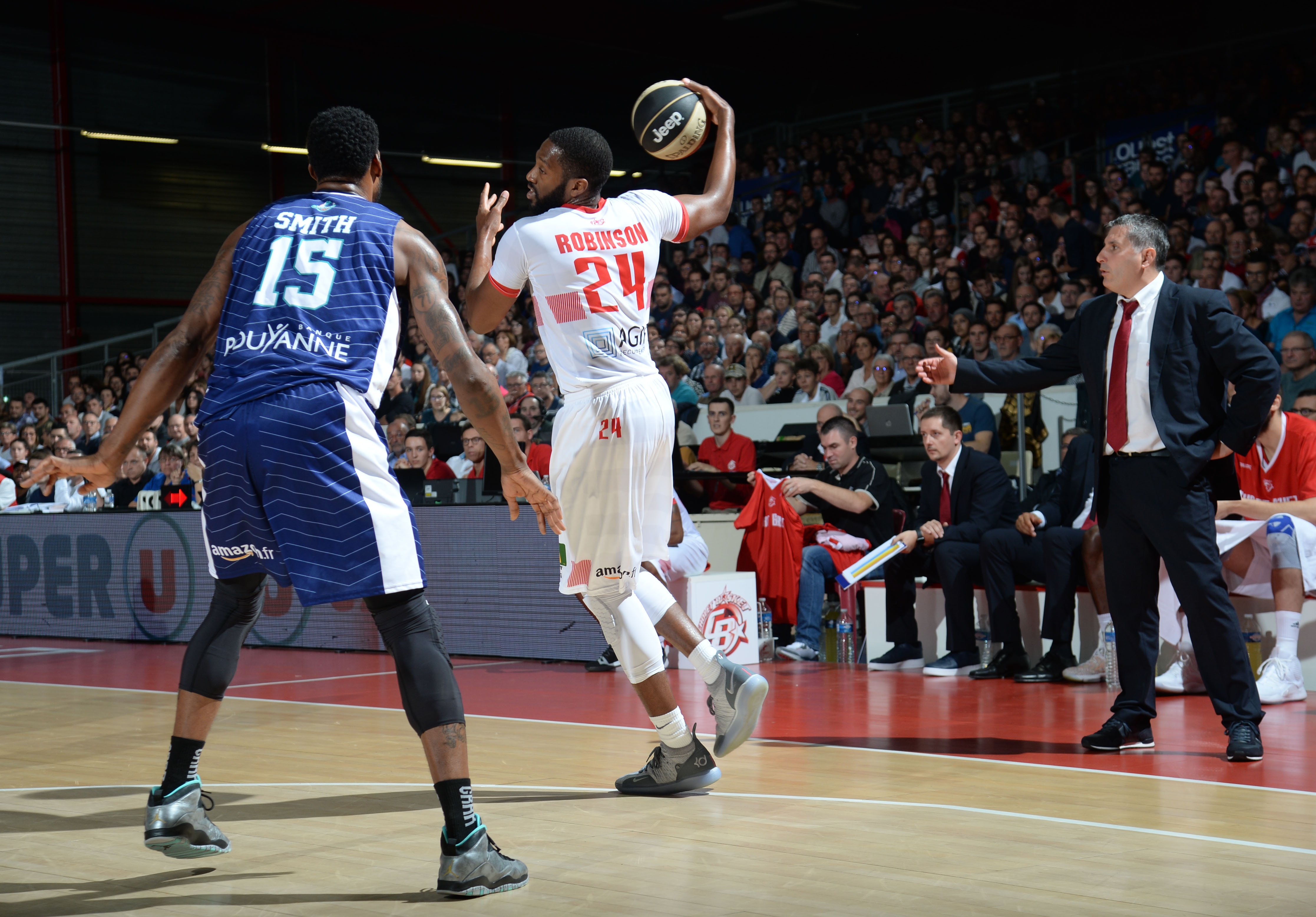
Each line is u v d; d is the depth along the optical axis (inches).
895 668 259.9
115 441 98.1
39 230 738.8
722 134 146.6
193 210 778.8
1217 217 476.4
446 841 96.3
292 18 780.6
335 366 97.4
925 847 109.1
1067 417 363.3
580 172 128.6
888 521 284.0
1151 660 162.1
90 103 746.8
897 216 608.1
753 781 141.6
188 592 332.2
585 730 181.2
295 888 98.2
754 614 270.7
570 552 130.2
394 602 98.8
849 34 770.8
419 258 102.7
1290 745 164.7
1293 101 531.2
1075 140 598.9
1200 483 159.3
